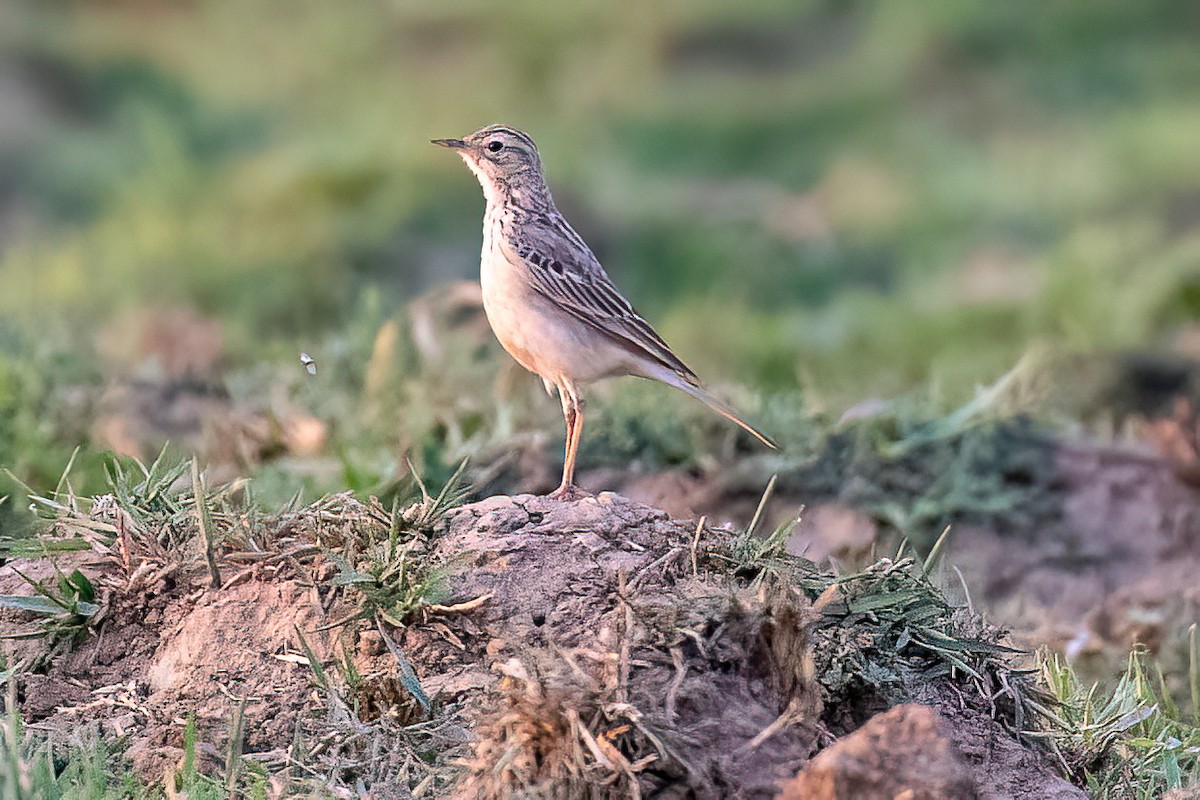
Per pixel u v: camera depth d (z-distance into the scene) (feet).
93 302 72.13
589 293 34.47
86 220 90.89
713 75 130.41
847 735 25.55
